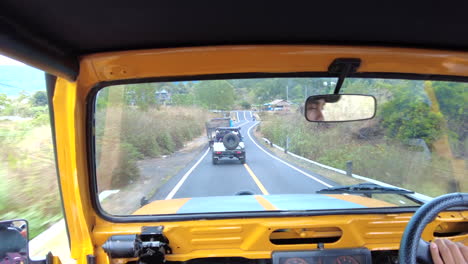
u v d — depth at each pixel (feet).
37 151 17.06
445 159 8.42
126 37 5.87
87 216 6.63
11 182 15.79
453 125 8.10
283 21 5.65
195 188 9.91
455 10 5.26
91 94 6.61
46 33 5.39
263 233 6.84
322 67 6.78
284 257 6.67
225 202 8.35
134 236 6.41
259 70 6.82
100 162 7.08
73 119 6.26
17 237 5.74
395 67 6.89
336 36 6.26
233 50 6.38
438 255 4.21
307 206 7.63
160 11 5.11
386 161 8.48
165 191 9.25
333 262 6.73
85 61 6.25
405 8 5.23
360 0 4.98
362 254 6.81
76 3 4.62
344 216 7.04
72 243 6.59
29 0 4.38
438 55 6.72
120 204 7.43
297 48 6.43
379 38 6.36
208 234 6.87
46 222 12.96
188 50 6.34
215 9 5.16
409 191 7.65
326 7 5.18
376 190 7.99
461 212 7.20
